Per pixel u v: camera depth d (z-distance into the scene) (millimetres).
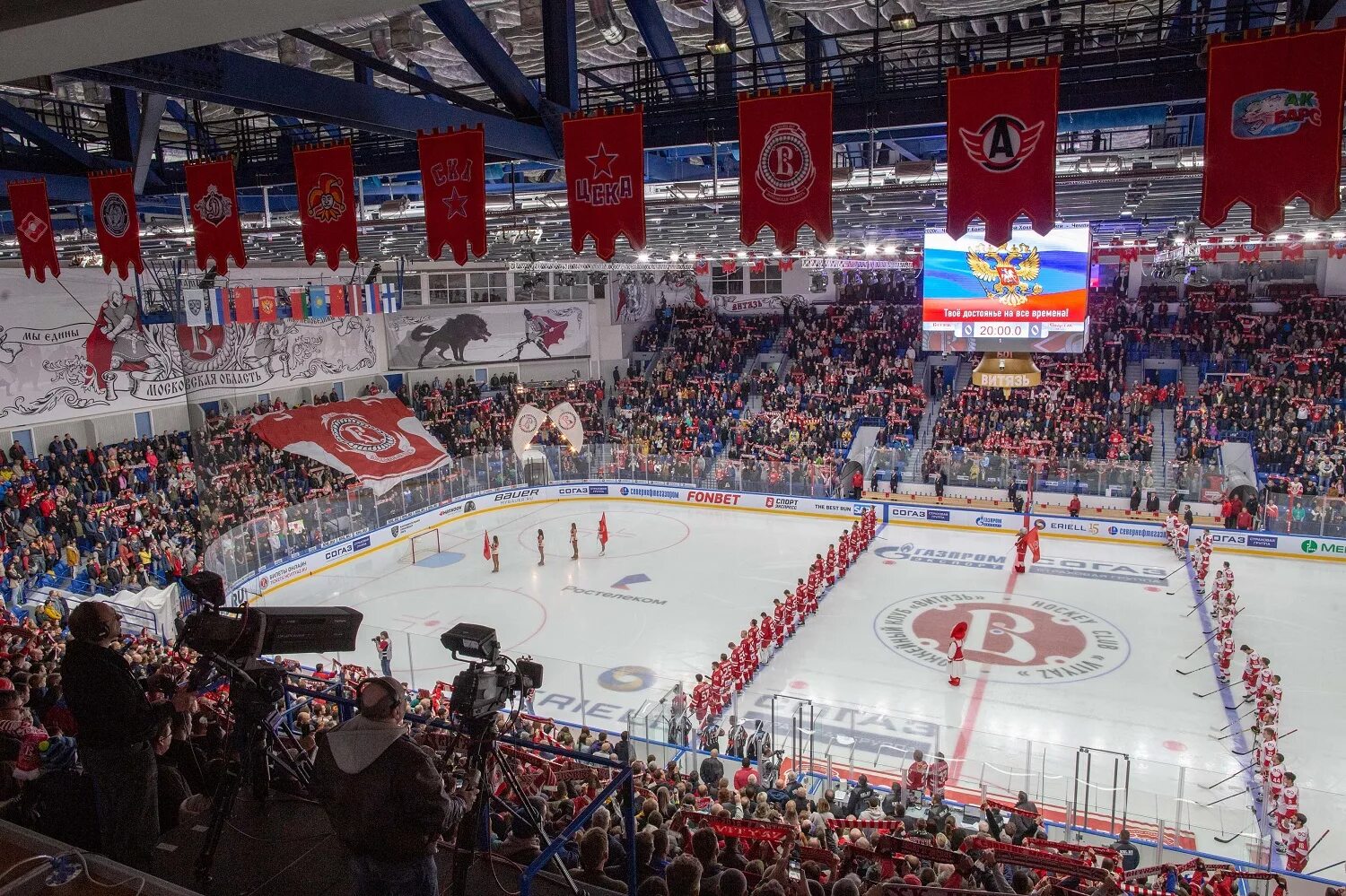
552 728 15359
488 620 27297
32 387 29922
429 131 12680
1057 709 20938
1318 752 18766
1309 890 12805
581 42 18172
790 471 40156
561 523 39312
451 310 46594
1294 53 7766
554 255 42031
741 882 5445
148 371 33875
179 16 4777
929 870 9305
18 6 4859
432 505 38875
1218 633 23531
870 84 13352
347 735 4199
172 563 27469
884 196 20406
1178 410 40219
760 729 17859
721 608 28000
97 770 5129
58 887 4508
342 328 42781
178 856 5406
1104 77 11664
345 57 11070
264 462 36844
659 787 11297
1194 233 28281
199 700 9703
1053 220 8891
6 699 7289
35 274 15633
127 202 14422
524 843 5867
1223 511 33781
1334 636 24844
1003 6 17516
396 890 4258
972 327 25219
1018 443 39656
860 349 48219
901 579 30688
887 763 18266
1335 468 34156
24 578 25062
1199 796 17062
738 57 19953
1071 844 12836
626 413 47969
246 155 19578
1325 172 7816
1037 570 31469
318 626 5852
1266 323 44344
